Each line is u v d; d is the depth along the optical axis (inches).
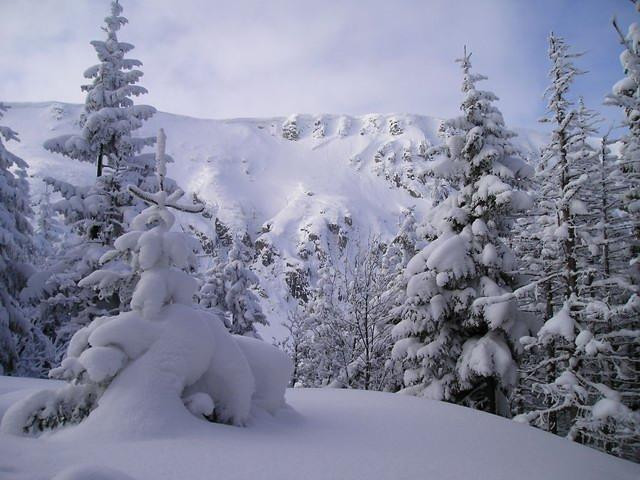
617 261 731.4
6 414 212.7
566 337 475.8
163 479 142.9
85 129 666.2
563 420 711.1
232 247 1110.4
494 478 181.6
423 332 617.9
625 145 625.9
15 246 641.6
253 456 174.6
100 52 714.8
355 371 763.4
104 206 645.9
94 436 186.4
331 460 181.0
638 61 433.1
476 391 600.1
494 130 610.5
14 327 665.6
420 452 209.5
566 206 566.3
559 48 629.9
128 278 281.3
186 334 231.8
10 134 698.8
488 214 603.2
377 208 7283.5
